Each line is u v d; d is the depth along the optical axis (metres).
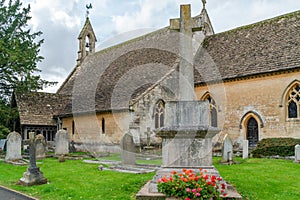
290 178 11.10
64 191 9.48
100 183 10.57
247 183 9.88
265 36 23.69
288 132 19.91
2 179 12.23
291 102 20.17
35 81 26.80
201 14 28.78
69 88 34.69
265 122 20.94
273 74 20.62
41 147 19.78
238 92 22.41
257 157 18.88
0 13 27.53
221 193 7.54
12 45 25.30
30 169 10.94
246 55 23.33
